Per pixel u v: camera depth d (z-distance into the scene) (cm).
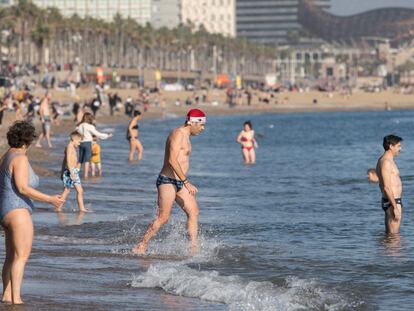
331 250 2703
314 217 3556
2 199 1847
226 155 8275
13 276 1853
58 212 3588
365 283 2173
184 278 2139
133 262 2466
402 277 2248
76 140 3650
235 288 2041
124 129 13575
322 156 8419
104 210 3681
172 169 2664
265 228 3206
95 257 2534
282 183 5269
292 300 1950
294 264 2452
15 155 1841
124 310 1828
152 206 3859
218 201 4209
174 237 2942
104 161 6862
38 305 1847
